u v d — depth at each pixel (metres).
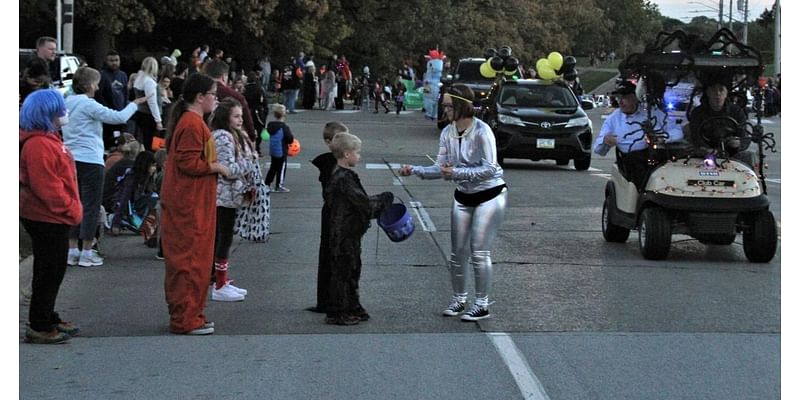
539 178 19.75
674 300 9.16
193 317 7.86
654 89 11.09
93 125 10.44
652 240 10.95
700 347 7.51
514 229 13.34
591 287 9.72
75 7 33.62
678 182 10.95
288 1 43.53
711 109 11.16
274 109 16.98
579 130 21.31
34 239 7.50
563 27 89.25
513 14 72.19
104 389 6.46
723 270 10.63
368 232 12.81
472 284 9.79
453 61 63.25
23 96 11.09
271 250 11.76
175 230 7.82
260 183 9.24
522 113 21.47
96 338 7.78
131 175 12.67
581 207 15.57
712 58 10.73
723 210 10.73
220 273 9.09
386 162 22.45
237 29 42.62
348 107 42.41
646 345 7.55
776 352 7.37
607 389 6.46
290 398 6.27
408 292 9.44
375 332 7.92
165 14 37.41
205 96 7.87
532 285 9.79
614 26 117.12
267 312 8.64
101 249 11.62
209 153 7.82
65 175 7.50
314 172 20.31
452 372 6.82
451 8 61.47
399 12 55.66
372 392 6.38
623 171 11.77
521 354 7.26
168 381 6.63
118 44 42.88
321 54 48.38
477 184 8.13
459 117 8.07
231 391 6.41
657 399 6.27
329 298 8.18
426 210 14.98
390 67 56.66
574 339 7.71
